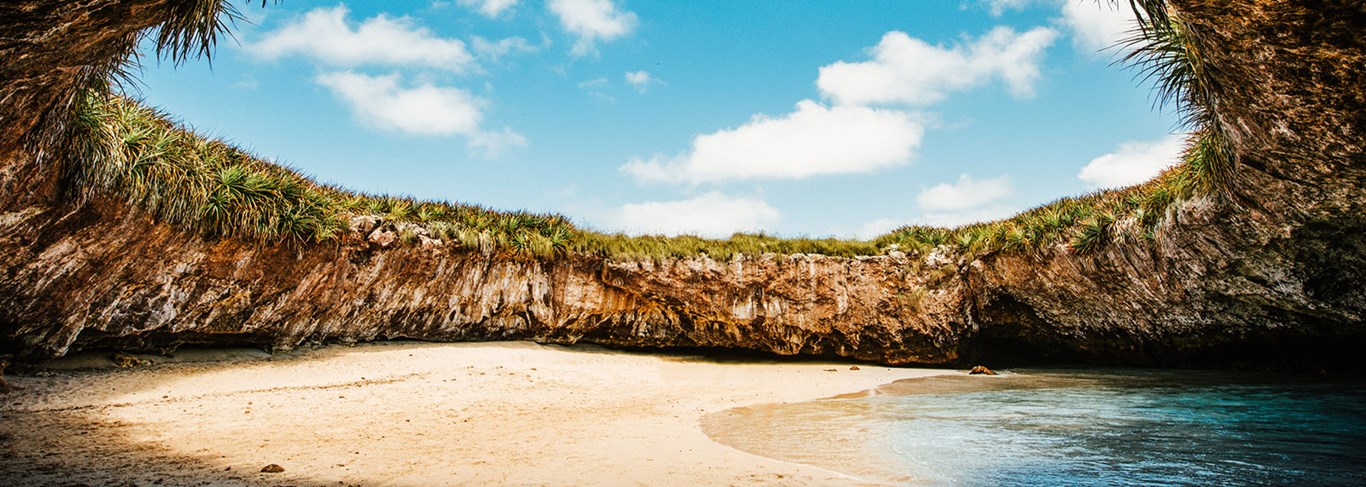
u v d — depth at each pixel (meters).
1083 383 12.16
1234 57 6.98
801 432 7.61
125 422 7.20
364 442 6.68
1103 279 13.81
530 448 6.51
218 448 6.22
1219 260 11.48
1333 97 6.78
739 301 16.16
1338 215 8.99
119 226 9.20
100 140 8.48
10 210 7.70
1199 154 10.57
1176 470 5.51
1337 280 10.52
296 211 11.80
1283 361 12.78
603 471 5.54
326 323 12.65
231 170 11.09
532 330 15.42
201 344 11.29
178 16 5.89
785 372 14.50
